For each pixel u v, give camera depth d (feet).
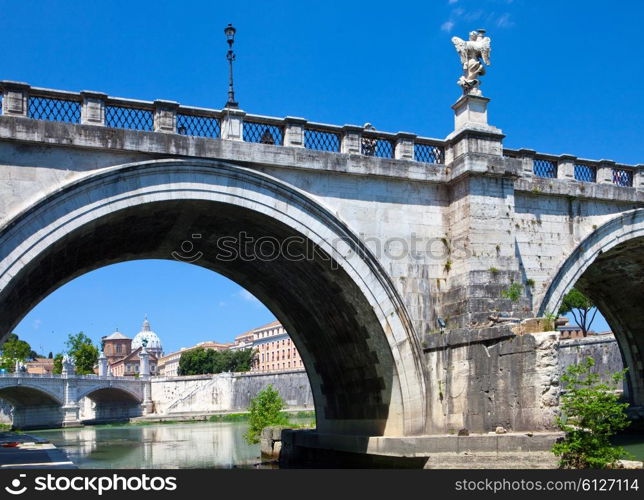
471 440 58.65
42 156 56.44
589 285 106.01
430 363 66.44
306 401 293.43
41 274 62.64
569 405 55.88
